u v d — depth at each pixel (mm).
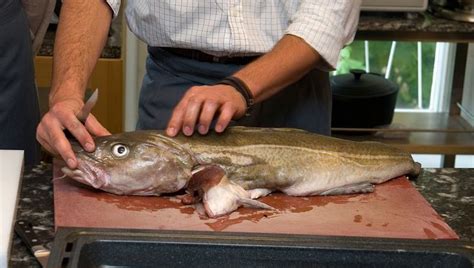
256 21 1630
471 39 2615
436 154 2818
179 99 1734
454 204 1427
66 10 1619
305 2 1543
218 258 1173
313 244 1185
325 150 1438
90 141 1356
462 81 2941
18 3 1893
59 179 1411
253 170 1384
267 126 1756
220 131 1373
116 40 2412
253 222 1273
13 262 1149
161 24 1657
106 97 2412
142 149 1354
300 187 1400
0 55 1873
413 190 1446
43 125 1391
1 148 1936
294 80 1519
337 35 1533
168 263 1172
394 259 1183
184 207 1324
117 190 1355
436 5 2725
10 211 1200
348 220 1303
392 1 2566
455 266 1181
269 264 1177
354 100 2689
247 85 1413
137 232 1195
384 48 3094
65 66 1524
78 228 1197
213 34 1633
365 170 1447
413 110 3113
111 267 1161
